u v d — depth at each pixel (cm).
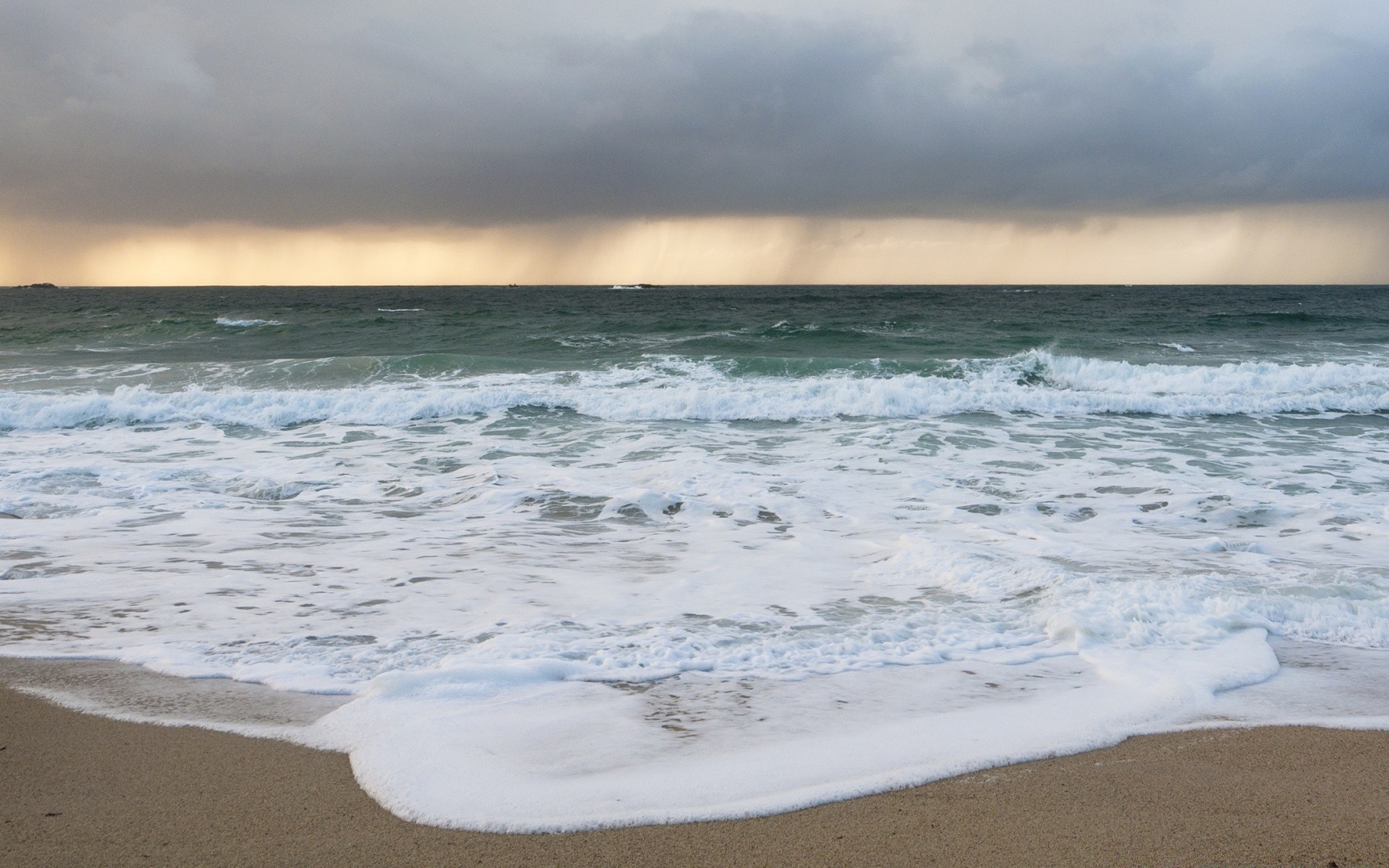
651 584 586
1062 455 1099
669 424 1335
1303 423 1357
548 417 1376
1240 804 303
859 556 661
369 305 5744
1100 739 355
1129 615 503
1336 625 495
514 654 445
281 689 404
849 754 341
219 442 1184
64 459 1053
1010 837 281
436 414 1395
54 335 2788
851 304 5503
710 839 278
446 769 324
